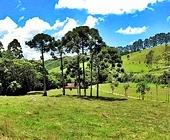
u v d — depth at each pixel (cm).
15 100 7850
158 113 8500
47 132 4416
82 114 6462
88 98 11438
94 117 6253
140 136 4894
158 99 18012
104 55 13700
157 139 4775
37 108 6469
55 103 7938
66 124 5209
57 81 17938
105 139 4456
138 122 6375
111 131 5053
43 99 8894
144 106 10362
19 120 4928
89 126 5259
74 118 5834
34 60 15938
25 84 13788
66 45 12938
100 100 11156
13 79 13275
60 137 4262
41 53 12706
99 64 13625
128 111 8238
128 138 4669
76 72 15150
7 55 15162
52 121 5303
